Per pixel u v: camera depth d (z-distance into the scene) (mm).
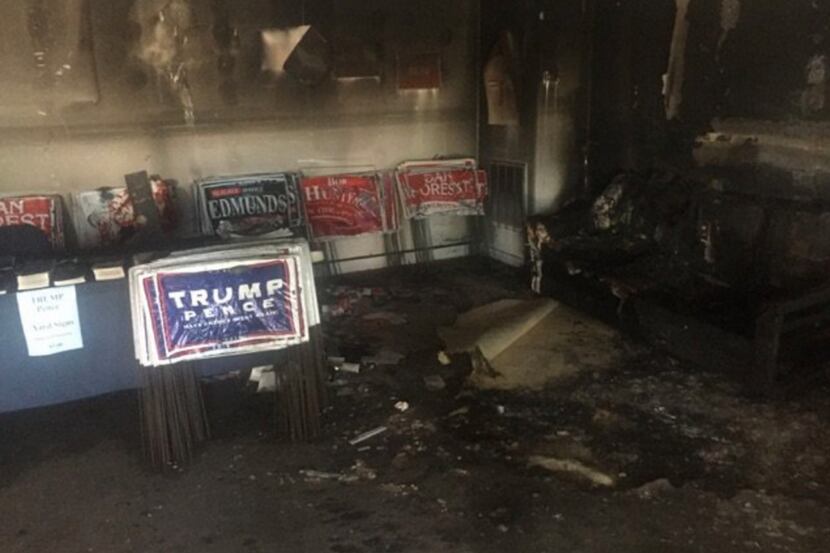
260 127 5473
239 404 3783
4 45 4668
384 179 5867
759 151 4250
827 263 3816
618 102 5297
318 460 3254
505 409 3670
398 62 5820
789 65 4008
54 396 3180
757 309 3832
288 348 3303
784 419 3490
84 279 3115
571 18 5391
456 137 6195
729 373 3730
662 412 3592
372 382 4008
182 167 5312
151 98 5113
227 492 3031
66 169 4988
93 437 3514
